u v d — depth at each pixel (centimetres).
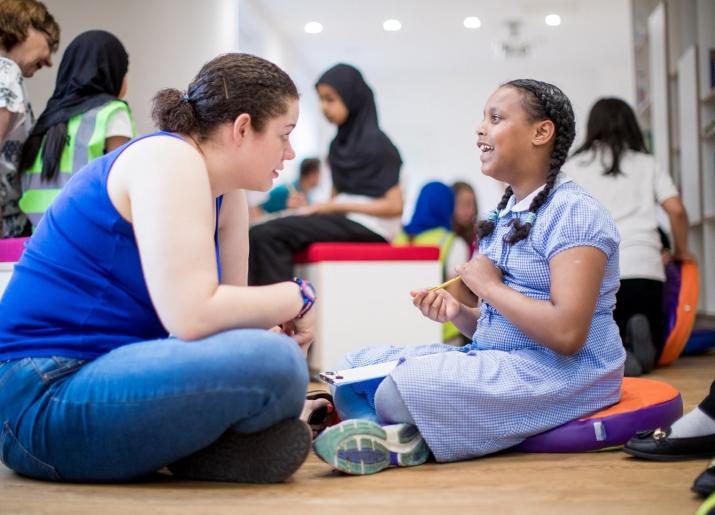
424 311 191
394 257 364
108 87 282
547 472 156
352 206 380
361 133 389
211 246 142
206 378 137
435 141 1170
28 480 155
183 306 137
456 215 602
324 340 358
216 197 159
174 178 141
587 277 167
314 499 136
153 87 468
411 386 165
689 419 165
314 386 319
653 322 348
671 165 584
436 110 1169
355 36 955
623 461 165
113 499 137
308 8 848
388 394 168
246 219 176
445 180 1168
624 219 352
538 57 1067
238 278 175
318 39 962
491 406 170
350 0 826
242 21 817
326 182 1132
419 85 1170
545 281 176
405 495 138
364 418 178
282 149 154
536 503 132
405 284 365
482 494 139
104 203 147
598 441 175
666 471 154
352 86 386
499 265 182
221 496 139
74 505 133
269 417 144
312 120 1131
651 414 178
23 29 271
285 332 159
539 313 167
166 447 143
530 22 909
